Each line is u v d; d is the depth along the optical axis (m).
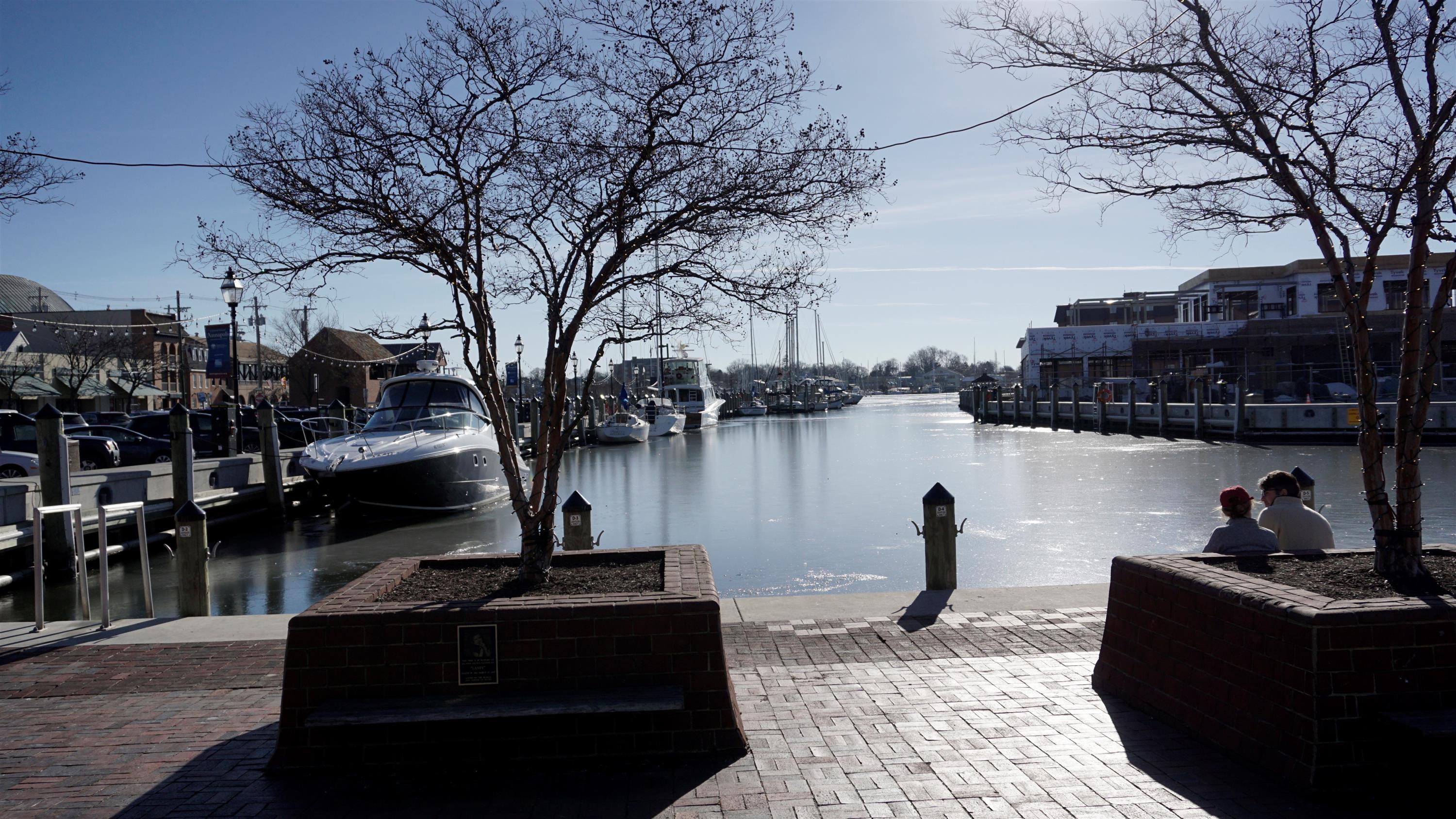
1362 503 19.77
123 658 7.20
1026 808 4.03
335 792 4.40
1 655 7.38
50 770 4.79
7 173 10.51
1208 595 4.74
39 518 8.16
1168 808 3.98
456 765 4.64
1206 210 6.22
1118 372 63.81
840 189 6.01
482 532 20.39
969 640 7.04
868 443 46.97
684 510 21.91
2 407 48.34
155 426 30.53
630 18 5.74
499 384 5.99
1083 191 6.14
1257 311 61.41
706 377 75.44
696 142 5.89
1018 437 48.56
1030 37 5.79
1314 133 5.58
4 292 71.44
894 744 4.87
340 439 23.09
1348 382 49.69
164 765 4.83
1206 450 35.72
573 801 4.22
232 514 21.72
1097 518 18.66
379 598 5.19
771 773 4.49
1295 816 3.87
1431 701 4.02
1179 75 5.88
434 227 6.12
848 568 14.30
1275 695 4.25
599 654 4.70
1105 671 5.71
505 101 5.96
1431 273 48.69
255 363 78.69
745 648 6.96
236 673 6.74
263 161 5.64
